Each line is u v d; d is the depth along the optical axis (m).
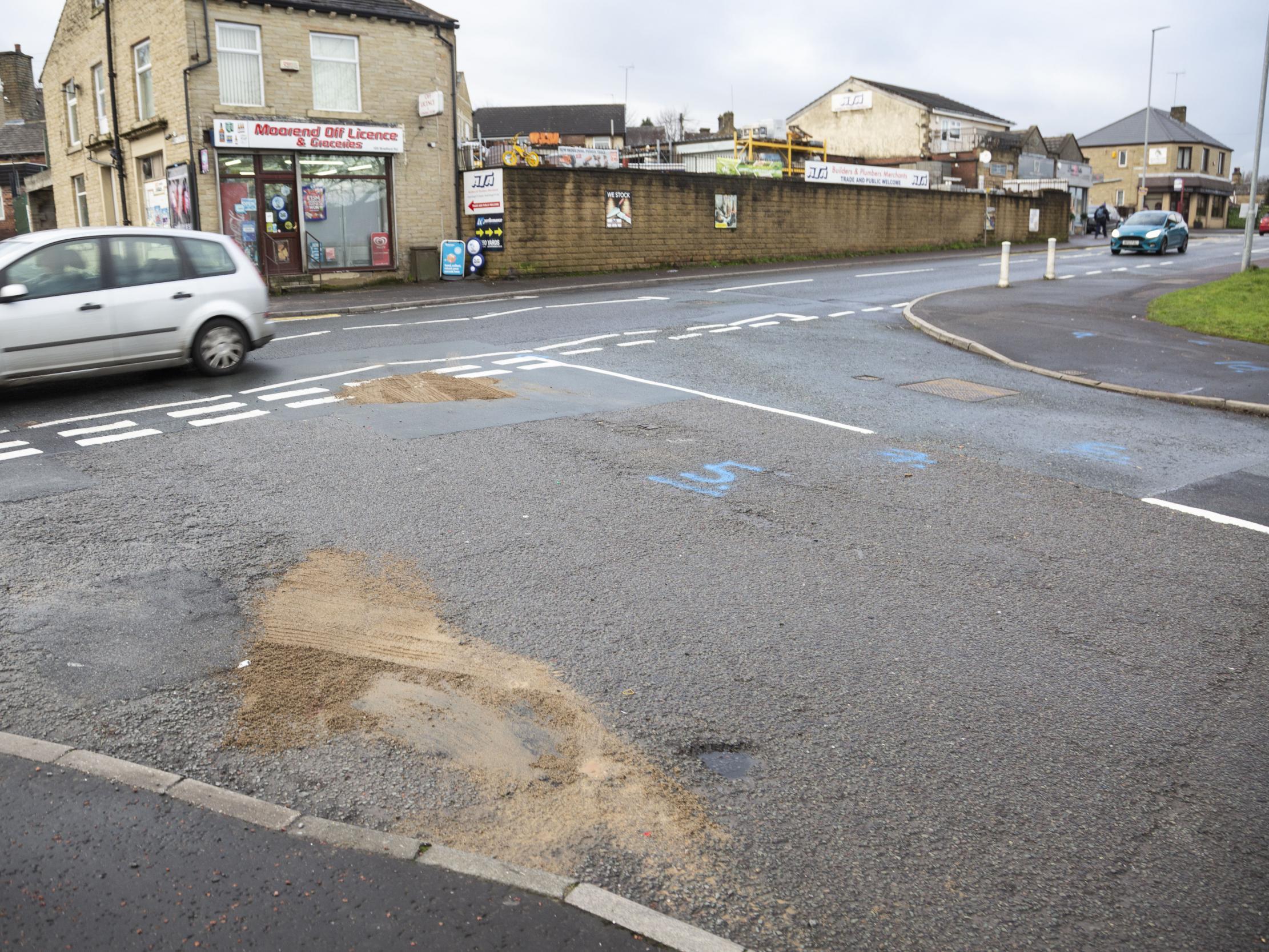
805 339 14.89
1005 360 13.13
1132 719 4.20
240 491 7.06
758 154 42.53
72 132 28.55
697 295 21.30
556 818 3.43
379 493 7.03
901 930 2.94
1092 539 6.40
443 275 24.73
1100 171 78.81
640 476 7.56
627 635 4.86
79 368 10.25
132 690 4.27
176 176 22.06
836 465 8.00
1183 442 9.04
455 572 5.61
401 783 3.61
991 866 3.24
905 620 5.12
